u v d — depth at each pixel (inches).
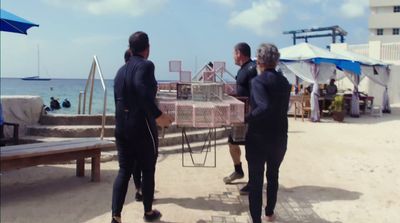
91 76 406.3
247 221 199.3
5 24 251.0
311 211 216.5
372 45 1098.7
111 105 1429.6
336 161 343.9
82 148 247.4
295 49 699.4
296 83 787.4
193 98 206.8
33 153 221.9
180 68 245.3
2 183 257.9
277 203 229.3
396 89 1082.7
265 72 177.9
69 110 1135.6
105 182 263.0
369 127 586.2
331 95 744.3
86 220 195.5
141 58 183.5
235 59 237.8
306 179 284.0
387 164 333.4
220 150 378.0
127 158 185.6
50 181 263.6
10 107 362.0
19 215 199.9
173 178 278.5
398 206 226.5
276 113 178.5
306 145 422.0
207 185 262.2
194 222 196.9
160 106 195.2
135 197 231.8
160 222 195.3
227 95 231.0
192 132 408.2
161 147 366.3
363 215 211.8
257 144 178.4
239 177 263.9
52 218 197.0
